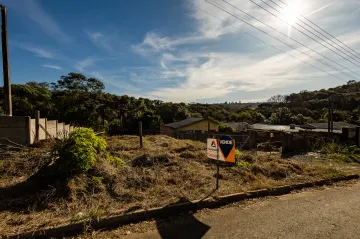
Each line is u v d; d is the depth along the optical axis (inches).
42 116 993.5
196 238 106.2
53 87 1253.7
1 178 161.8
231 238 106.0
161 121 1382.9
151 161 226.1
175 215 132.2
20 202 130.4
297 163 260.2
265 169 223.8
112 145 303.7
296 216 132.0
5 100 308.2
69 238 105.5
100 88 1301.7
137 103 1395.2
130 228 116.1
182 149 312.5
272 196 168.7
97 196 142.0
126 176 174.6
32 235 103.0
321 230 114.3
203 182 180.4
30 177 154.8
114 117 1232.8
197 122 1113.4
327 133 461.4
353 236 108.5
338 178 213.5
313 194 174.9
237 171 214.7
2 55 303.9
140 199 144.3
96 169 166.1
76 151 158.7
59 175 156.1
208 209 141.6
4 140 256.4
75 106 1058.7
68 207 126.3
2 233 101.0
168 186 169.3
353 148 379.6
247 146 522.0
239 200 156.9
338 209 143.3
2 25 301.4
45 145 252.5
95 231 111.5
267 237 107.1
